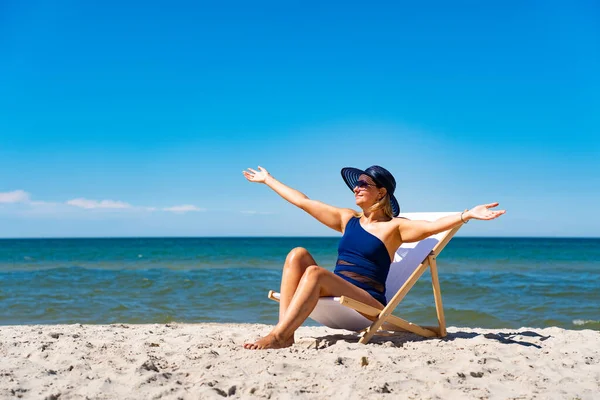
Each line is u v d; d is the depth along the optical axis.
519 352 4.33
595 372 3.81
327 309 4.33
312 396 3.03
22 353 4.13
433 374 3.50
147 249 53.44
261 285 14.16
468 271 22.05
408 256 5.00
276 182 5.35
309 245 72.56
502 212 4.05
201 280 15.97
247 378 3.32
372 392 3.12
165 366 3.64
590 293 12.33
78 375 3.40
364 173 4.74
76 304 10.16
